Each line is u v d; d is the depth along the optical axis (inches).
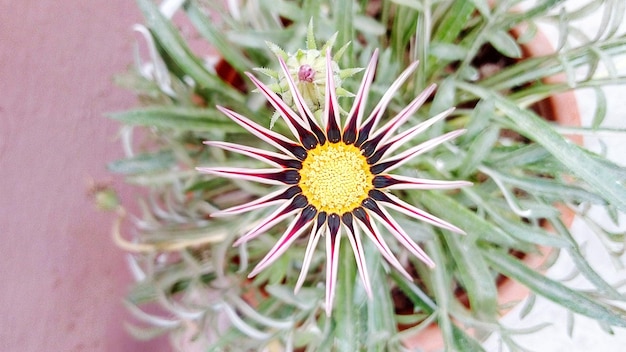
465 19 7.9
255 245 8.6
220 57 9.1
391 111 8.5
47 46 12.5
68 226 12.5
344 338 7.3
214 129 7.4
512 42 7.8
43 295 12.6
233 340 8.1
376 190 6.0
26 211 12.5
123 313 12.5
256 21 8.2
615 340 10.9
